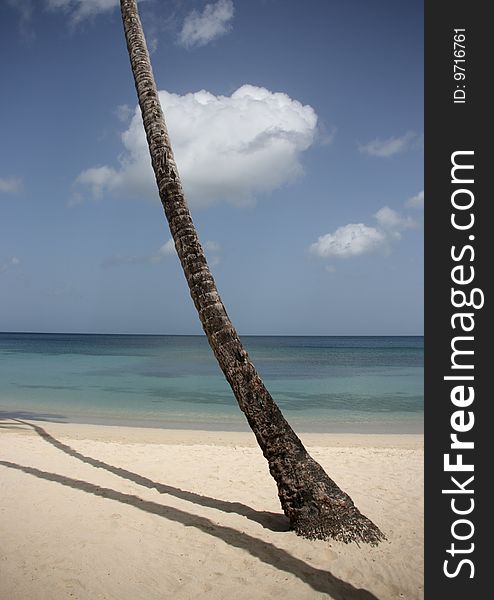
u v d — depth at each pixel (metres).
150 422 15.77
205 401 20.47
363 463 9.62
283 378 32.03
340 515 5.64
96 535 5.66
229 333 5.89
